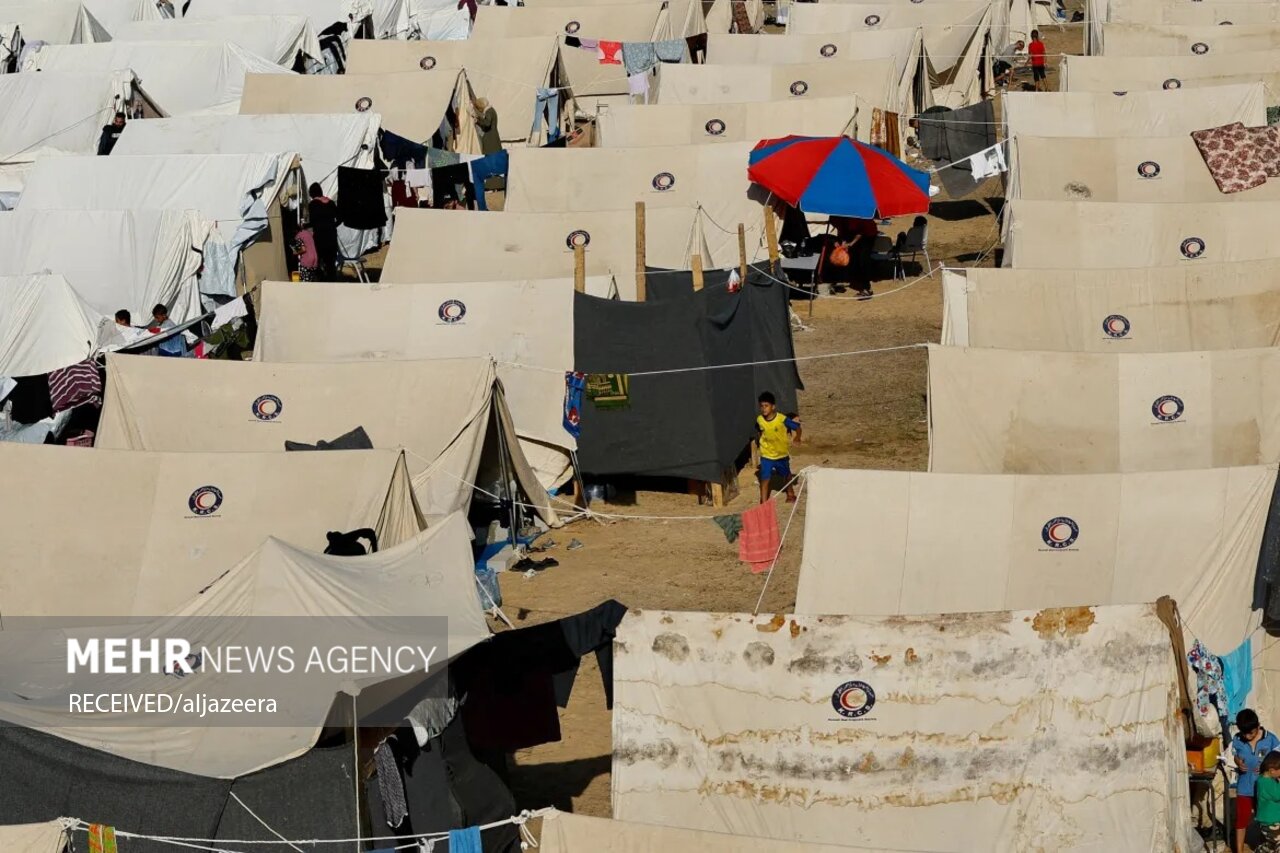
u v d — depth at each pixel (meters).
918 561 17.39
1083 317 24.06
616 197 31.80
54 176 31.45
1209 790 15.27
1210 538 17.20
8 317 25.75
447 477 21.45
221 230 30.50
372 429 21.77
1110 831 13.69
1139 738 13.76
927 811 13.80
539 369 23.45
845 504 17.53
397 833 13.90
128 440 22.02
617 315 23.77
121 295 28.91
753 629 13.94
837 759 13.85
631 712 13.99
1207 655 15.39
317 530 18.81
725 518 18.08
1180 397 21.17
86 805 12.86
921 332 29.67
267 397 22.06
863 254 31.59
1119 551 17.30
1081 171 31.69
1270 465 17.25
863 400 26.94
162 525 18.86
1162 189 31.42
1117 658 13.79
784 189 30.41
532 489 22.77
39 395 23.61
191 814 12.88
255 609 14.86
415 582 15.95
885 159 31.20
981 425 21.38
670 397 23.31
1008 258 28.61
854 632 13.87
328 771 13.12
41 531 18.81
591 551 22.11
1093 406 21.25
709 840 11.84
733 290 24.34
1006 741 13.82
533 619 19.83
